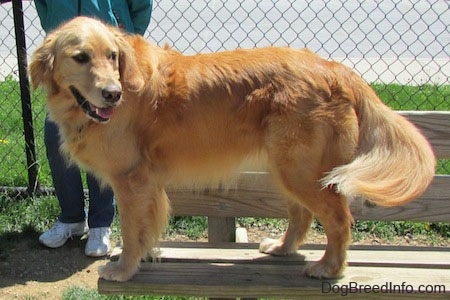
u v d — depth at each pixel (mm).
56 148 2477
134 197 1940
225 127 1942
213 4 7203
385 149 1872
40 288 2402
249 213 2188
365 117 1904
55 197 2857
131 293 1883
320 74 1897
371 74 4590
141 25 2465
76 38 1879
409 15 6879
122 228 1939
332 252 1907
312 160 1873
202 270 1930
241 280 1881
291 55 1942
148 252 1966
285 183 1904
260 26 6266
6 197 2873
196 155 1975
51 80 1938
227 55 1985
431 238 2715
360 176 1830
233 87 1928
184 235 2734
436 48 5488
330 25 6320
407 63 4871
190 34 5855
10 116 3535
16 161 3111
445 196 2170
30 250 2611
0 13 6578
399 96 3812
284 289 1851
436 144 2137
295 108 1870
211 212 2199
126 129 1925
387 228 2748
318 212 1899
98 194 2555
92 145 1935
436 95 3818
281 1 7484
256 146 1949
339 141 1873
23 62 2785
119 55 1926
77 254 2600
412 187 1812
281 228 2779
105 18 2289
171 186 2137
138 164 1945
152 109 1935
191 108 1938
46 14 2369
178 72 1956
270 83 1905
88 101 1883
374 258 2004
